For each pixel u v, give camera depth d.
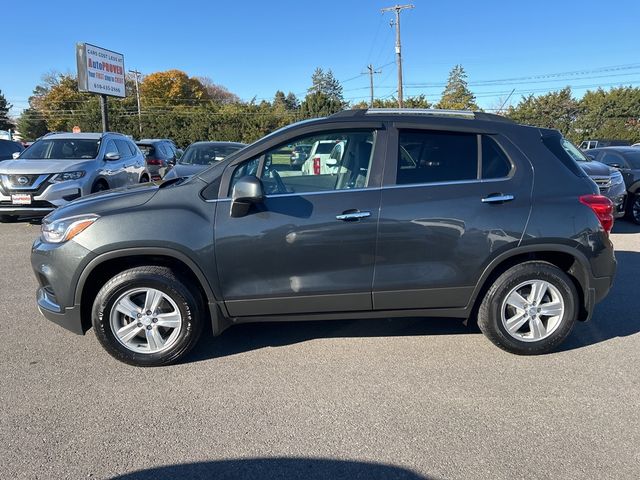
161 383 3.49
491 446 2.79
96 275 3.67
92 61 22.73
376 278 3.69
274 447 2.78
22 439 2.83
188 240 3.51
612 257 3.92
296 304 3.70
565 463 2.64
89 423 2.99
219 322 3.72
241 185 3.41
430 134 3.78
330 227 3.59
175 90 84.19
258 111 56.62
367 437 2.87
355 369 3.71
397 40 44.09
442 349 4.05
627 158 11.04
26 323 4.55
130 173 11.02
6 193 8.52
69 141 10.13
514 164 3.79
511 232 3.69
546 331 3.90
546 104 55.94
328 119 3.78
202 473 2.57
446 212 3.65
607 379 3.56
